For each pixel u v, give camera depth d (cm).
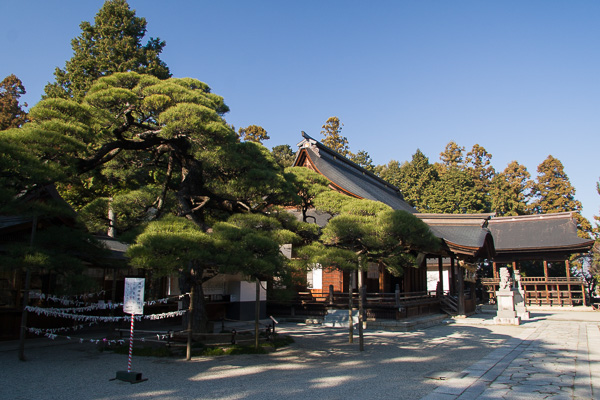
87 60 2652
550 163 5762
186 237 948
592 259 4706
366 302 2205
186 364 1106
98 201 1334
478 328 2108
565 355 1282
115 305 1273
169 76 2972
